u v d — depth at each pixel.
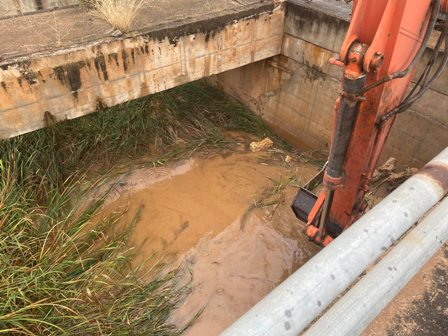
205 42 4.80
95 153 5.16
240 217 4.80
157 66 4.55
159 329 3.49
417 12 2.13
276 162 5.67
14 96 3.71
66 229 4.03
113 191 4.95
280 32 5.57
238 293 4.00
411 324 1.65
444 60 2.50
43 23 4.29
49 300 3.20
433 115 4.55
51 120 4.08
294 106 6.12
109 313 3.29
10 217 3.66
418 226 1.68
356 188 2.84
